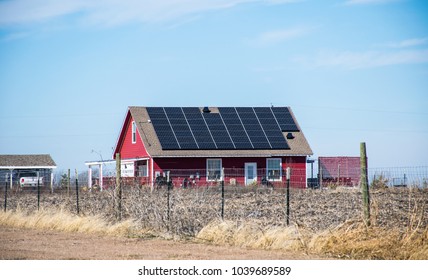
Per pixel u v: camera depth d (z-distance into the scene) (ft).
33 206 208.33
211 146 351.67
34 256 105.70
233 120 374.43
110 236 136.26
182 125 363.97
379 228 111.45
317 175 365.40
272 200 213.25
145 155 351.46
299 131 375.66
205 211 157.28
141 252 111.04
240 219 139.95
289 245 113.60
